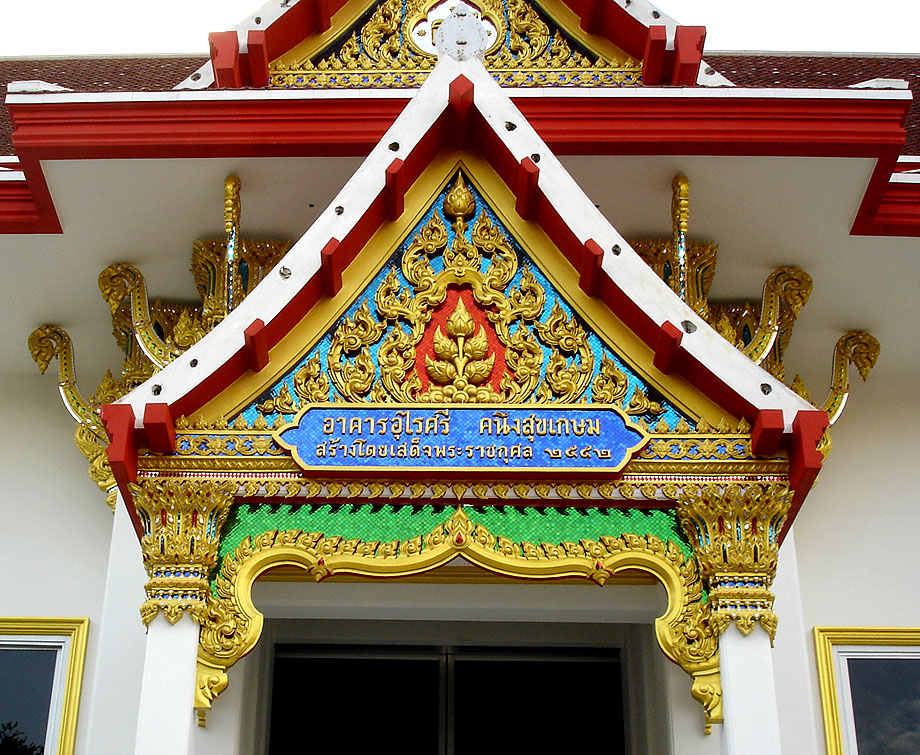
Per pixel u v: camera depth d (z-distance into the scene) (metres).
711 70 9.78
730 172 8.91
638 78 9.88
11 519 9.85
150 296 9.88
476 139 7.89
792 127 8.71
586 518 7.08
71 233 9.24
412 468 7.00
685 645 6.79
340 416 7.19
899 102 8.72
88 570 9.69
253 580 6.90
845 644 9.56
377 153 7.58
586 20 9.91
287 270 7.27
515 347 7.44
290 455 7.05
